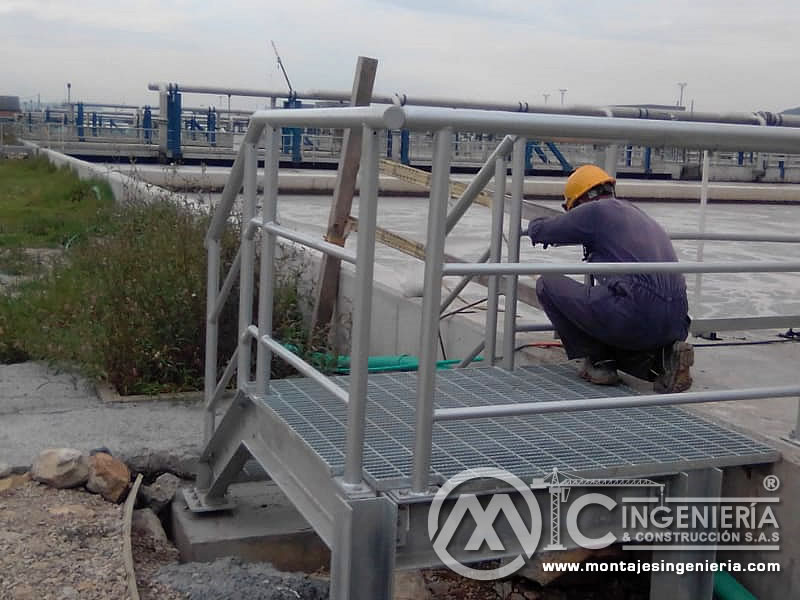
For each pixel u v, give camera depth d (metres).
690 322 4.20
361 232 2.56
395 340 6.15
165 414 5.29
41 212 14.34
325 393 3.74
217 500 4.32
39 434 4.84
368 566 2.65
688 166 23.62
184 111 26.94
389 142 21.44
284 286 6.43
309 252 6.96
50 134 28.39
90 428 4.97
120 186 13.27
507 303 4.24
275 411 3.45
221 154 26.02
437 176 2.47
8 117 39.84
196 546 4.04
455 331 5.40
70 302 6.70
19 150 29.50
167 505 4.43
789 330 5.61
